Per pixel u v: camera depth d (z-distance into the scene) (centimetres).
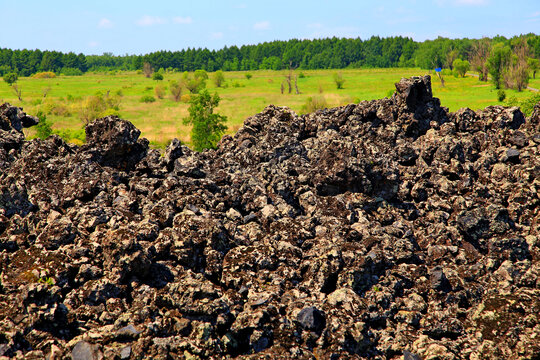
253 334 1329
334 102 13125
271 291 1471
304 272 1595
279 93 17688
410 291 1614
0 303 1301
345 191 2088
